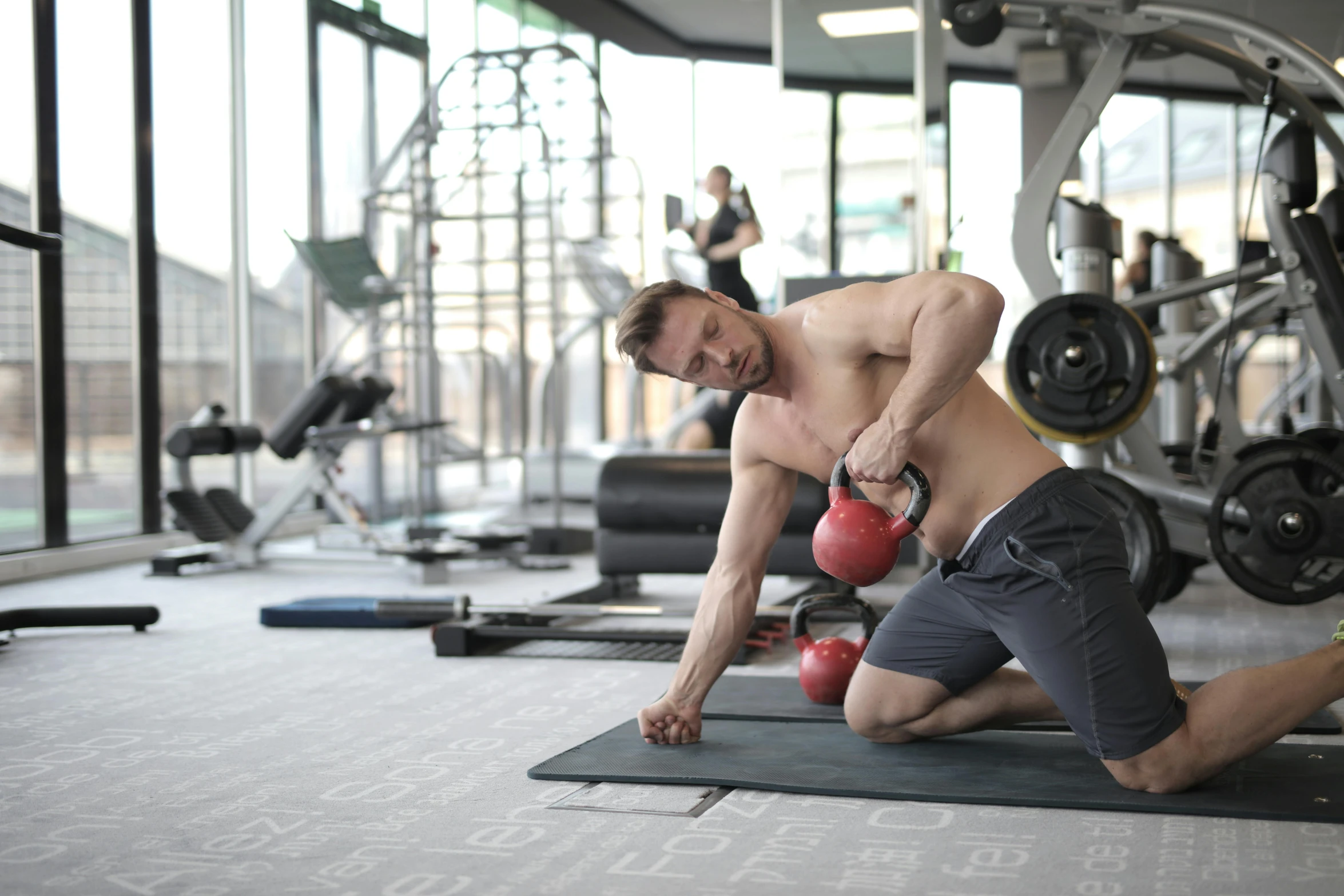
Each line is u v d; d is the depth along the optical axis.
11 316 5.14
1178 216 11.20
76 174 5.45
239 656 3.39
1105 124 11.01
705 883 1.59
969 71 10.00
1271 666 1.87
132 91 5.79
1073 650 1.84
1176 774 1.85
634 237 6.18
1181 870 1.59
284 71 6.84
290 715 2.66
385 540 5.55
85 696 2.87
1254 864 1.61
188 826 1.88
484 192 8.38
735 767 2.10
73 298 5.46
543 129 5.90
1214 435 3.77
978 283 1.73
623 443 8.17
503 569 5.46
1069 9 3.60
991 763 2.10
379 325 6.22
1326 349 3.58
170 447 5.30
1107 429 3.40
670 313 1.80
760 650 3.38
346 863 1.70
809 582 4.76
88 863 1.72
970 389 1.94
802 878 1.60
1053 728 2.35
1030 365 3.43
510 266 8.55
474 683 2.98
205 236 6.36
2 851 1.78
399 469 7.66
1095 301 3.35
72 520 5.56
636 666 3.19
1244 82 3.80
